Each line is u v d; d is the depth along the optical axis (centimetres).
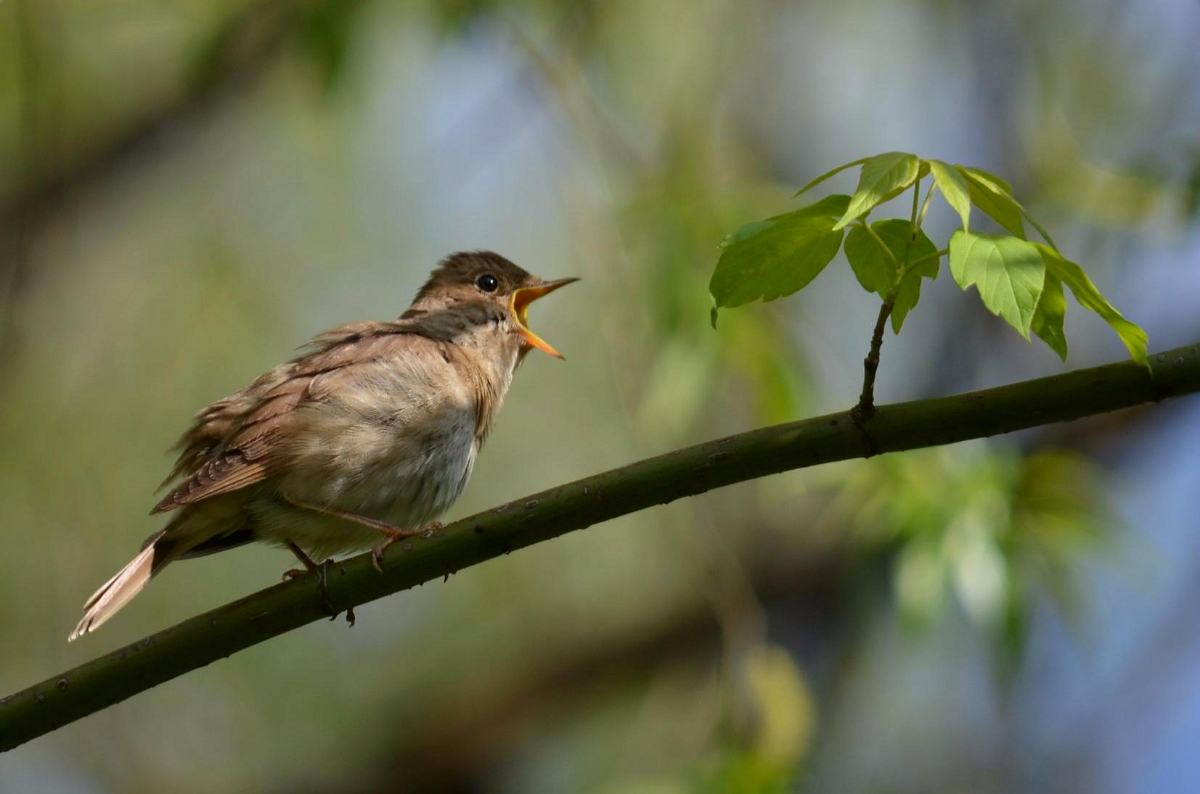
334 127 1401
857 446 560
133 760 1374
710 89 1316
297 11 1170
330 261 1442
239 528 750
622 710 1421
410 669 1462
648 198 1047
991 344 1380
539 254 1438
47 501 1335
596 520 593
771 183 1356
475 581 1476
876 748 1314
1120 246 1120
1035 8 1355
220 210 1438
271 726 1412
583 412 1391
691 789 874
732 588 959
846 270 1339
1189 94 1284
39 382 1355
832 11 1445
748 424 1075
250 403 774
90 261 1417
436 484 774
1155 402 543
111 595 691
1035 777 1298
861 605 1296
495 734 1416
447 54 1171
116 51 1406
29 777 1346
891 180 457
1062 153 1141
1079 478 964
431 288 907
